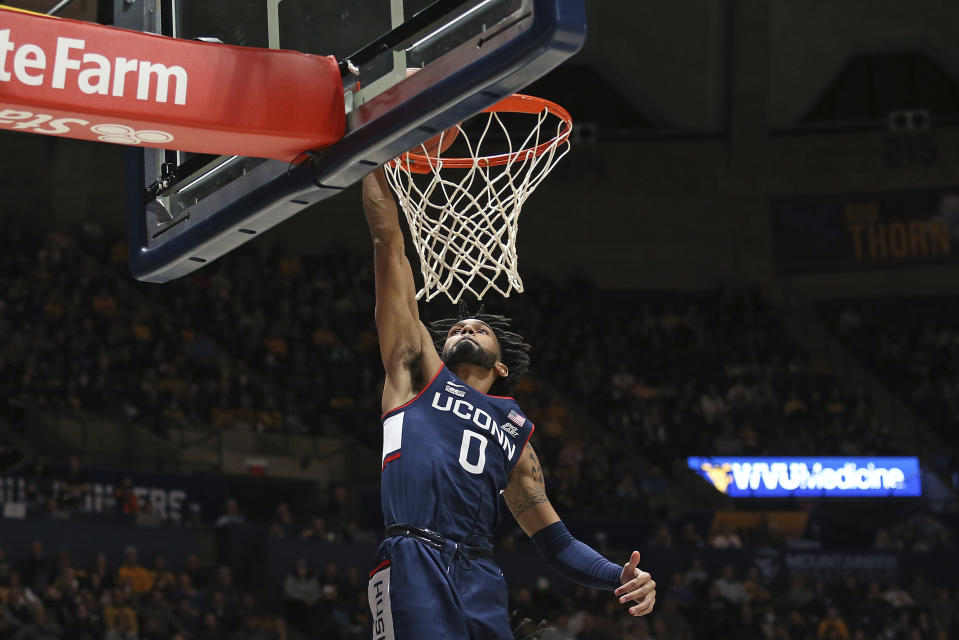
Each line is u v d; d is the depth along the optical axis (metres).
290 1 4.00
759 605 18.52
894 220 30.00
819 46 29.00
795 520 21.30
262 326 24.44
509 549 18.48
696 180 30.30
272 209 3.88
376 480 22.17
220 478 18.69
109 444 19.61
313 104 3.60
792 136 30.48
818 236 30.19
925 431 27.59
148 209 4.41
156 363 21.52
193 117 3.50
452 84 3.25
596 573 3.69
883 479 24.11
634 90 29.67
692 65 28.91
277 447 21.55
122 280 24.19
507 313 27.14
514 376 4.07
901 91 30.27
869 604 18.98
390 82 3.47
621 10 27.88
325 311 25.73
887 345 29.20
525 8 3.09
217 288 24.81
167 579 15.66
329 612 16.31
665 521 20.72
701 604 18.27
